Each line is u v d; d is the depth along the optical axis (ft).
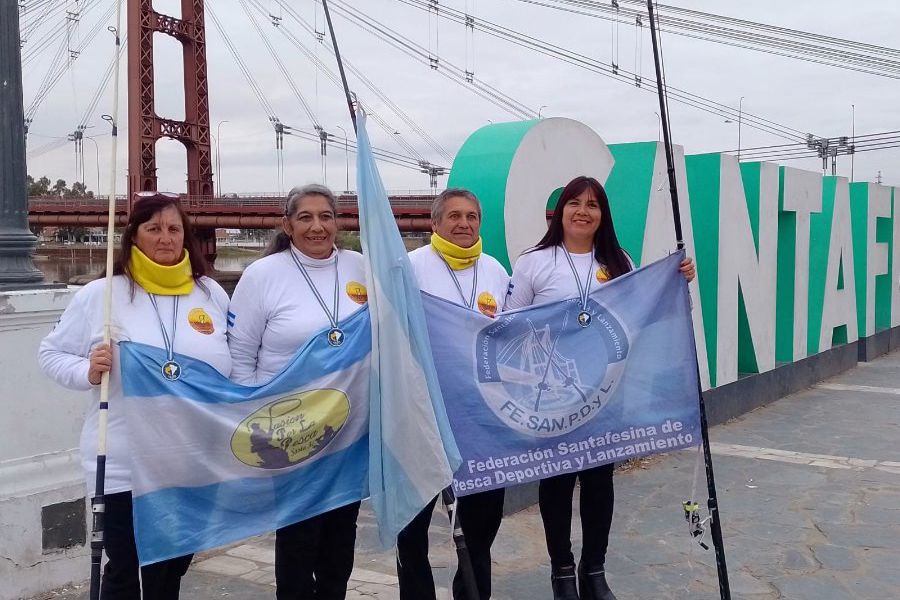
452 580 10.76
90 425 8.70
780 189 28.27
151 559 8.48
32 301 11.76
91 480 8.57
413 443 9.13
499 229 16.02
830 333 32.94
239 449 8.95
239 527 9.00
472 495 10.71
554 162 17.33
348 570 10.03
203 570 13.12
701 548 14.32
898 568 13.46
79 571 12.44
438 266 10.71
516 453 10.71
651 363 11.39
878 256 40.40
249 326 9.39
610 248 11.57
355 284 9.77
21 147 12.68
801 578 13.06
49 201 123.44
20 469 11.87
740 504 16.81
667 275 11.50
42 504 11.98
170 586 9.16
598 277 11.37
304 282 9.52
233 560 13.56
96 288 8.77
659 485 18.10
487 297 10.89
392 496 9.12
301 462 9.27
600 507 11.30
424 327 9.48
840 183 33.78
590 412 11.09
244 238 156.56
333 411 9.35
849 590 12.60
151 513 8.50
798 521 15.78
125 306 8.66
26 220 12.81
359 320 9.53
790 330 29.37
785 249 29.30
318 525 9.57
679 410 11.46
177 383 8.63
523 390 10.77
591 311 11.16
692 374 11.54
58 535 12.19
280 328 9.32
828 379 32.86
